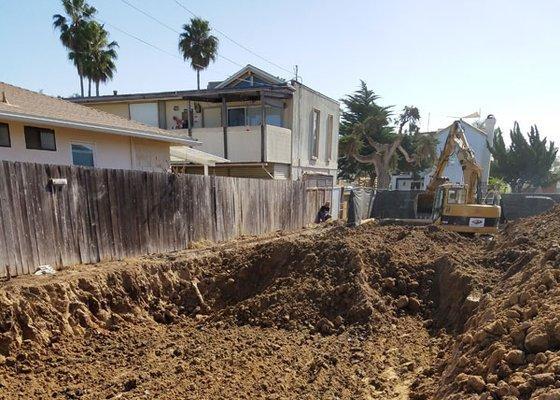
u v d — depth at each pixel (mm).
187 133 19766
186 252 9742
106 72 33438
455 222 12914
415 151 33406
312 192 18078
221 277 9086
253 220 13273
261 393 4844
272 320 7332
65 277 6828
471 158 13969
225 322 7547
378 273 7996
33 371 5496
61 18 31609
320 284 7801
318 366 5480
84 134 11227
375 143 34062
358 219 19359
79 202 7578
